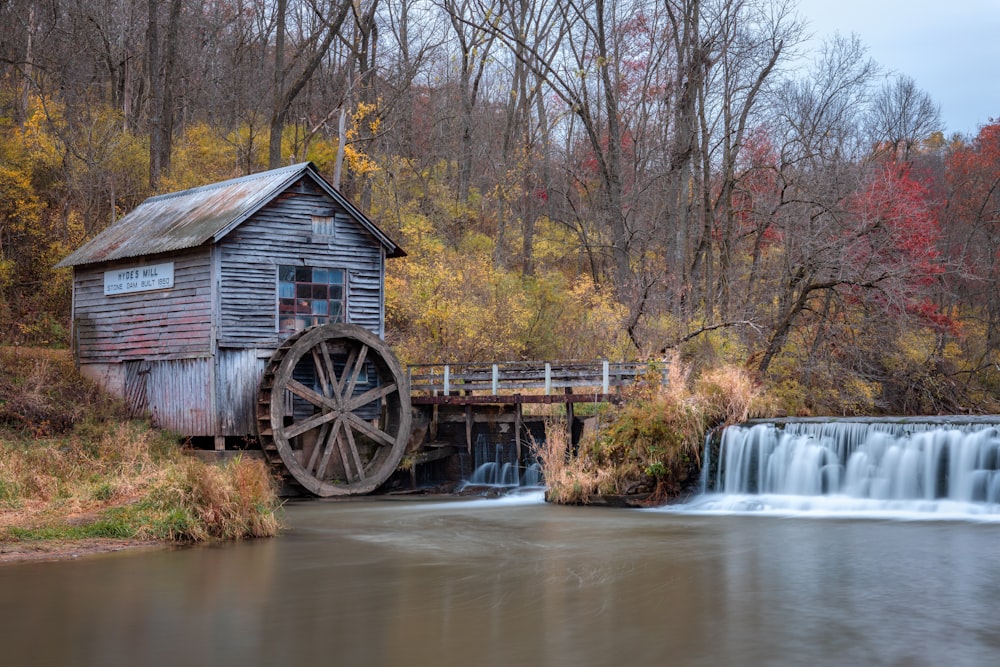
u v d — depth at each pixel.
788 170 32.84
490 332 28.50
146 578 11.26
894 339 29.47
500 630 8.90
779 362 29.22
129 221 23.98
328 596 10.37
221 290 20.34
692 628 8.98
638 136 37.84
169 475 15.30
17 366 21.80
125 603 9.96
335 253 22.22
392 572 11.84
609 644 8.40
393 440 22.41
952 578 11.36
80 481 16.50
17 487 15.57
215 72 40.88
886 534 14.74
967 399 31.48
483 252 34.00
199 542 13.92
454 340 27.84
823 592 10.59
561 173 42.47
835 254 26.97
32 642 8.45
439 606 9.92
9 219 26.27
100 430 19.39
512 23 36.88
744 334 29.86
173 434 20.62
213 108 38.88
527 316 29.88
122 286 22.34
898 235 26.47
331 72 39.22
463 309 27.53
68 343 24.72
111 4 35.78
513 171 36.44
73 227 26.80
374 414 23.00
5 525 13.70
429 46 39.81
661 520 16.89
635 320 27.62
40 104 28.20
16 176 25.86
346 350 22.39
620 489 19.17
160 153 29.25
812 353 28.84
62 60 33.16
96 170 28.11
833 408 28.86
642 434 19.42
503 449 23.50
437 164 40.38
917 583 11.08
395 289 28.55
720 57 32.44
